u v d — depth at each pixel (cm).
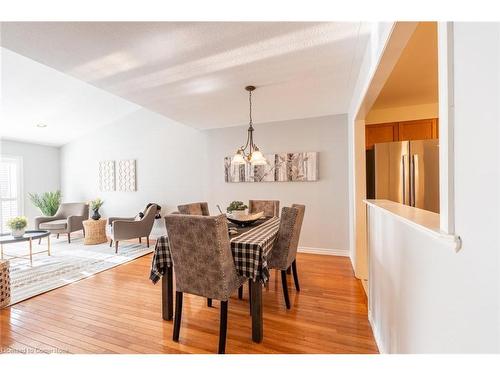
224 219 170
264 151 444
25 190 582
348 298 251
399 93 311
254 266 181
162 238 210
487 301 59
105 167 584
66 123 525
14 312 228
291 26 176
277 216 356
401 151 306
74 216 514
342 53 214
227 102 336
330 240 407
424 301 100
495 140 56
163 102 334
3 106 408
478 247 62
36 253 417
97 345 180
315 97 321
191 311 231
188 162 507
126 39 188
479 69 61
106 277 316
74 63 225
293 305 237
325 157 408
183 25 173
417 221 99
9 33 178
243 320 215
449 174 74
